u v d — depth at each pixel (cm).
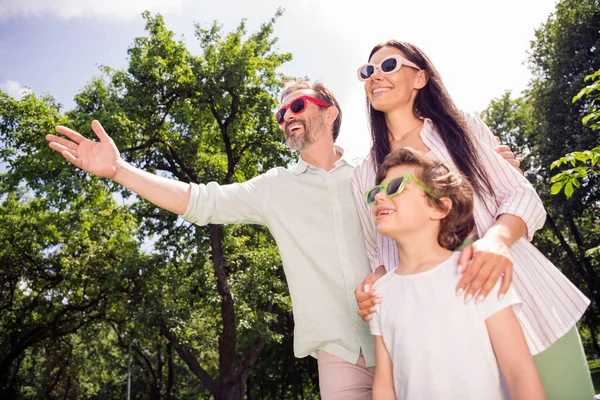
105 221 2030
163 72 1562
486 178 210
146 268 1638
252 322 1581
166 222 1797
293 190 287
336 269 272
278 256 1648
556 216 2073
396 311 171
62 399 3228
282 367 3052
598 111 533
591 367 2927
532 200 194
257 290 1544
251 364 1700
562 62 1870
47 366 2812
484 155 213
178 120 1516
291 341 2641
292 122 298
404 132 239
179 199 266
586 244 2225
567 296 188
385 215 175
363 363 265
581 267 2064
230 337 1555
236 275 1599
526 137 2222
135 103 1502
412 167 176
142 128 1521
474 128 230
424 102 232
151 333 1697
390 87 231
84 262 1958
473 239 193
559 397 181
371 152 252
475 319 156
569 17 1911
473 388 151
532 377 150
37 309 2159
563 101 1825
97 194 1586
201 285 1652
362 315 184
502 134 2381
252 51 1628
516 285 186
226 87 1586
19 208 2220
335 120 308
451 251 177
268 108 1667
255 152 1773
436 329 159
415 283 169
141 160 1616
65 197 1488
